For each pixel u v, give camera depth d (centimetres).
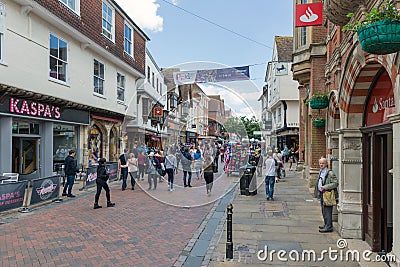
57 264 520
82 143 1567
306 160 1597
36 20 1222
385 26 335
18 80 1124
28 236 659
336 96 745
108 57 1767
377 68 551
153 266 518
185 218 830
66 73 1420
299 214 859
